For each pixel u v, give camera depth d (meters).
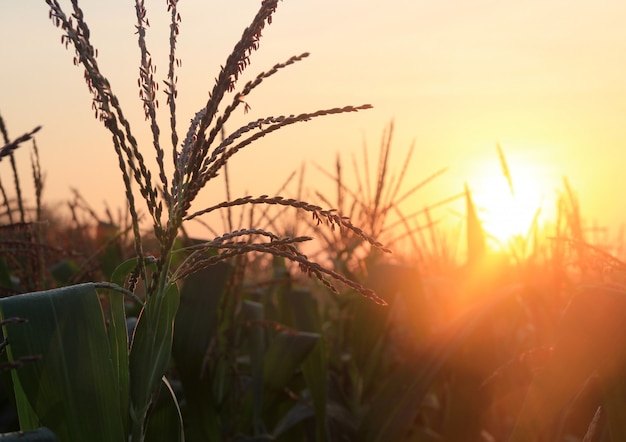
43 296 1.90
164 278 2.02
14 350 1.84
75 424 1.86
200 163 1.86
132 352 2.05
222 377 4.36
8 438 1.73
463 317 3.93
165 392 2.52
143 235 3.66
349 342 5.50
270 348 4.38
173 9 1.88
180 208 1.87
